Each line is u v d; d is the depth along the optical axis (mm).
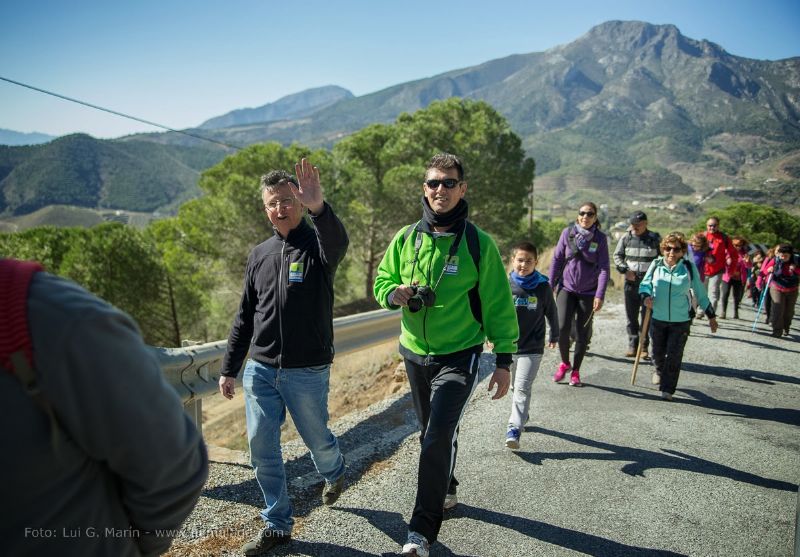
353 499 3377
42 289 985
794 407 5441
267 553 2775
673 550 2955
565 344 5980
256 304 3020
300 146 22672
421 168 21875
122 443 1023
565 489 3609
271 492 2830
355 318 6246
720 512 3363
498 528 3119
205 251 19359
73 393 966
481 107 28359
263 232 18953
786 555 2928
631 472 3883
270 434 2867
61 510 1000
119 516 1129
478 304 2953
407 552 2551
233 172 21516
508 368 2924
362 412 4984
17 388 938
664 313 5637
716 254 10531
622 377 6336
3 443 928
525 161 28906
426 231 2984
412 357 3016
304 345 2863
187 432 1160
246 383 2938
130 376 1024
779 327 9188
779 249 9164
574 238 5812
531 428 4688
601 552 2912
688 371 6773
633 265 7207
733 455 4230
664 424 4863
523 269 4332
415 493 3457
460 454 4141
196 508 3178
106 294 13039
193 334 16109
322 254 2863
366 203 22000
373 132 27719
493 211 27828
